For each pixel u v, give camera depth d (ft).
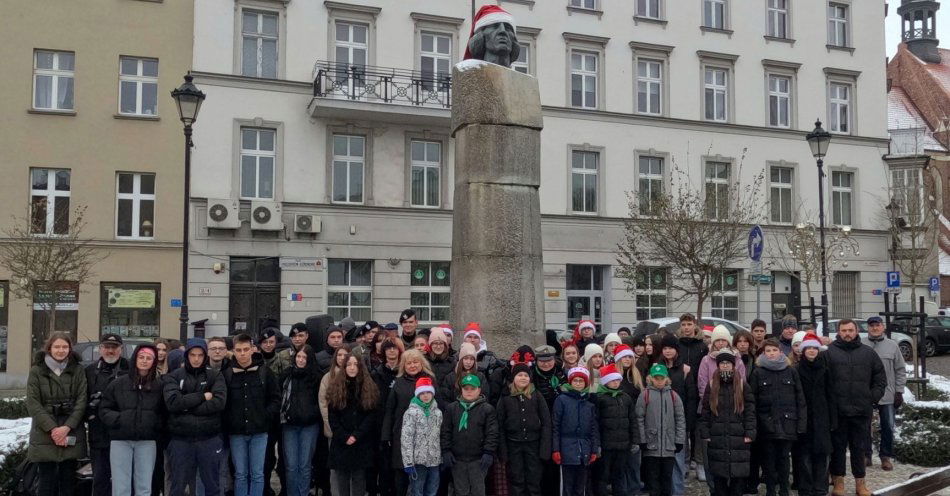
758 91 98.22
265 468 26.05
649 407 24.84
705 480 28.78
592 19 90.43
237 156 76.54
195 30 75.92
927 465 31.73
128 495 22.31
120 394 22.43
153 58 75.66
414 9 83.10
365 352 25.88
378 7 81.51
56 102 73.87
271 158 78.23
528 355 24.32
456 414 22.89
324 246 78.23
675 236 73.15
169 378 22.75
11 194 71.72
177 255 74.74
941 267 144.97
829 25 104.32
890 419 30.96
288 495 24.47
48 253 62.34
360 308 80.12
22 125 72.23
